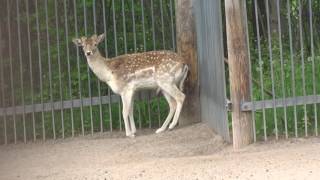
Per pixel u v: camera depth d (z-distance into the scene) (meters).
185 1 12.49
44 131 12.27
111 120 12.53
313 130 11.39
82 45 12.23
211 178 9.20
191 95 12.60
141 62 12.32
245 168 9.55
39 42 12.16
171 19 12.70
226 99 10.78
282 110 11.50
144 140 11.73
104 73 12.27
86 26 12.48
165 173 9.58
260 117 11.53
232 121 10.85
